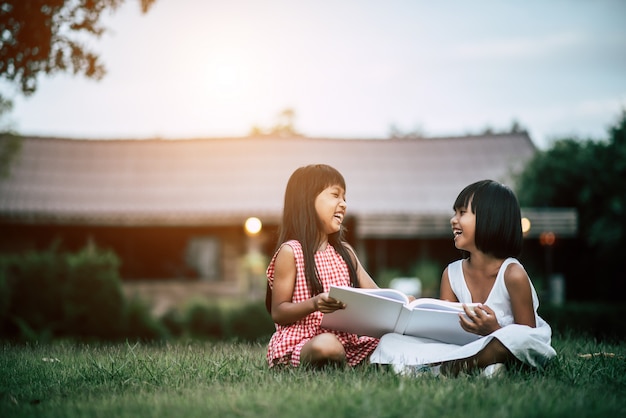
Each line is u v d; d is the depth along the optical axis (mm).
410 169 25250
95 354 5648
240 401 3258
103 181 24562
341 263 4477
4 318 14469
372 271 23656
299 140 26703
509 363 3963
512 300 4191
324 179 4414
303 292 4348
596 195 18703
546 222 19016
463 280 4422
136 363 4723
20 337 13609
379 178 24766
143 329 15234
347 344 4352
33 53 8438
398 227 21062
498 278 4223
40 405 3463
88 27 8711
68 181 24438
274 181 24453
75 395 3734
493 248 4238
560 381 3770
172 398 3477
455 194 24078
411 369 3951
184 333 16156
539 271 20812
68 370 4672
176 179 24688
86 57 8742
